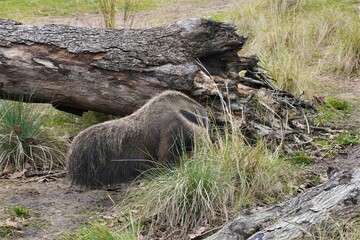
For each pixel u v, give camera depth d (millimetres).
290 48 11758
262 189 6324
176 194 5898
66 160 7129
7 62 7500
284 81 9648
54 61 7496
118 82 7465
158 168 6379
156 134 6438
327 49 12219
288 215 5199
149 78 7398
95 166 6406
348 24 12391
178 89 7359
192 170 6031
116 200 6414
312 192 5395
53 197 6578
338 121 8789
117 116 8000
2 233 5848
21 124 7566
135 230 5699
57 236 5781
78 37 7609
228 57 7848
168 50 7543
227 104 7465
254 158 6434
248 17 13031
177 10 15930
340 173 5488
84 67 7484
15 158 7355
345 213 5133
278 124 7680
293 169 6871
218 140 6723
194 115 6551
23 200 6523
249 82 8297
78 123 8602
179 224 5828
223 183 6102
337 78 11125
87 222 5996
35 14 16016
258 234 4969
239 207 5988
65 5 17000
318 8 13922
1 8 16562
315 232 4992
